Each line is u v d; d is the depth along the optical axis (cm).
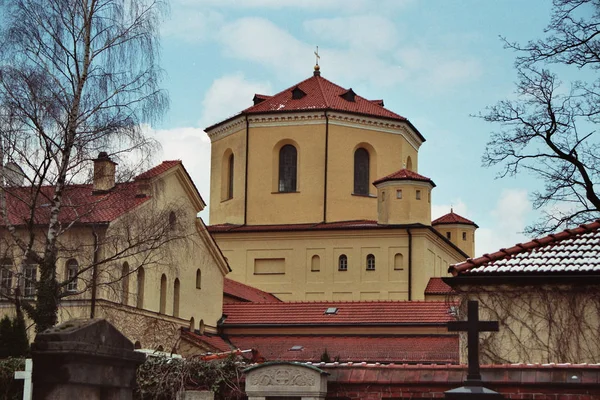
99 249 3947
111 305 4241
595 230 3070
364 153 6900
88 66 3447
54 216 3347
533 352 2855
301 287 6588
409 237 6481
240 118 6888
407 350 4928
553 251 2991
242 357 2814
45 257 3309
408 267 6444
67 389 1596
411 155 7206
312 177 6756
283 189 6838
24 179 3422
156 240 3841
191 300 5119
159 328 4716
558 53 3238
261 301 6116
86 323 1673
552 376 2219
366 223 6662
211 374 2619
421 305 5241
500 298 2920
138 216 4028
